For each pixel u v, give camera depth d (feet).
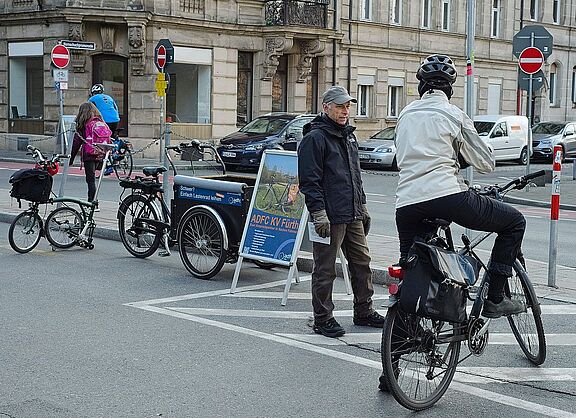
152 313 27.09
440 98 19.52
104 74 98.07
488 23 140.56
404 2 125.59
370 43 120.57
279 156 29.63
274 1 105.40
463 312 19.21
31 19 98.02
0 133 102.32
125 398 19.13
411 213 19.24
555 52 156.97
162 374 20.90
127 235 36.94
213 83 102.89
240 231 31.68
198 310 27.63
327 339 24.41
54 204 39.40
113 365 21.53
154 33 97.30
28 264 35.09
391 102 125.90
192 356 22.45
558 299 29.58
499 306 20.24
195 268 32.86
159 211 36.14
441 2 131.13
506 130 107.96
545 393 20.15
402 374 18.88
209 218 31.96
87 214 38.68
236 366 21.68
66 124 92.27
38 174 37.27
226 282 32.19
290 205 29.12
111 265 35.09
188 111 101.55
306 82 112.27
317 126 24.80
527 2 149.59
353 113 119.55
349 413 18.58
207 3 101.60
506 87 144.87
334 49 113.60
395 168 94.48
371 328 25.84
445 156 19.07
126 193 61.31
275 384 20.35
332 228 24.62
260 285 31.81
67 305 27.94
